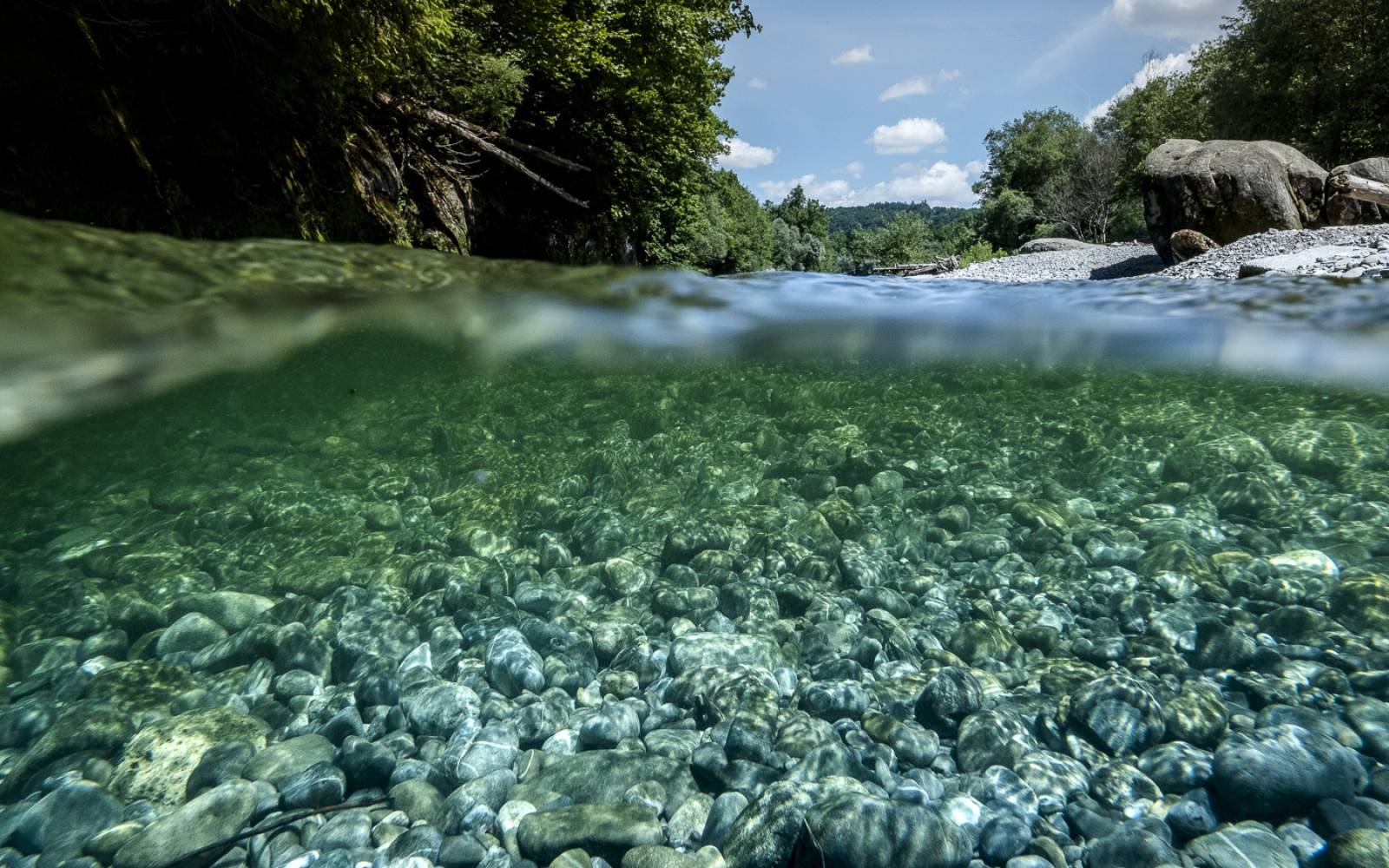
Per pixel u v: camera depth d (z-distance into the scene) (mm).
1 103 2082
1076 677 871
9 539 1763
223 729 823
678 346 1975
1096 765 729
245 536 1555
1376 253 2529
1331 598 1037
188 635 1074
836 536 1372
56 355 1153
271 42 2639
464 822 674
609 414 3021
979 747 745
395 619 1051
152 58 2627
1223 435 1989
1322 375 2070
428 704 841
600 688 887
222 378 1802
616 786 701
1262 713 785
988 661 935
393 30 2857
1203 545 1278
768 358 2312
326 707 884
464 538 1416
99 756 812
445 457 2221
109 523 1804
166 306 1016
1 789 761
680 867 601
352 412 3467
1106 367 2330
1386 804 645
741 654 917
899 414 2775
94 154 2285
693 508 1588
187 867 629
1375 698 807
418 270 1272
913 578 1188
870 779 704
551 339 1811
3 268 860
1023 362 2342
